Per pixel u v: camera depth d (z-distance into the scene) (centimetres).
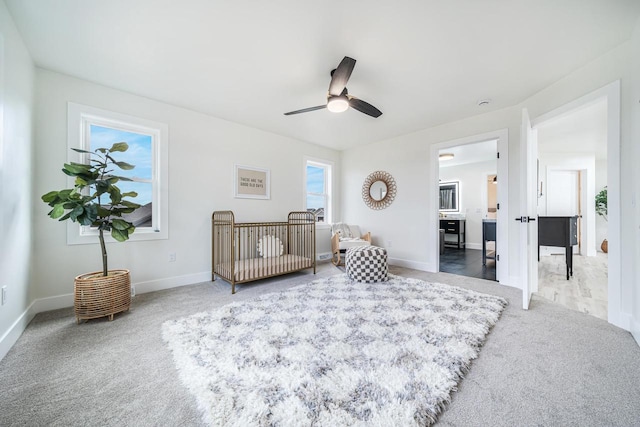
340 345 165
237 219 373
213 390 125
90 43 199
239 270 300
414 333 180
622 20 173
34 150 224
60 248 240
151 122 295
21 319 190
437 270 390
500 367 146
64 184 242
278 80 254
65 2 159
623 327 194
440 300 249
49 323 205
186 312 229
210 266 342
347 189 529
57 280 238
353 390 124
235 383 130
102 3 160
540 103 274
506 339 178
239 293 284
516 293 282
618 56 197
